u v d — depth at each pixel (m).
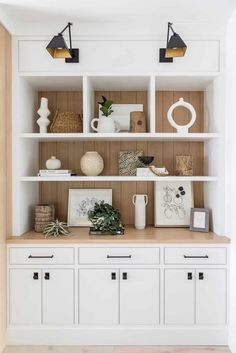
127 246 2.75
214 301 2.75
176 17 2.70
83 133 2.88
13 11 2.58
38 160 3.37
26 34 2.87
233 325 2.65
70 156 3.36
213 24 2.81
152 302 2.75
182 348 2.72
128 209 3.35
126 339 2.76
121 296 2.75
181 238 2.77
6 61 2.77
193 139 3.20
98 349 2.70
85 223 3.29
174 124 2.95
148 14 2.65
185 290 2.75
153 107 2.88
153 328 2.76
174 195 3.28
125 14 2.65
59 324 2.77
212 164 3.07
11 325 2.77
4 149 2.73
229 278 2.75
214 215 3.01
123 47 2.88
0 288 2.64
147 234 2.94
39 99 3.36
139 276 2.75
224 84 2.88
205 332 2.76
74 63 2.88
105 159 3.35
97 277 2.75
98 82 3.07
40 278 2.76
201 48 2.88
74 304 2.76
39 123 3.05
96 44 2.88
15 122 2.89
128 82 3.07
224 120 2.88
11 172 2.88
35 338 2.76
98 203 3.27
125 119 3.26
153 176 2.95
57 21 2.78
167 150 3.35
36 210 3.08
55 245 2.76
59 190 3.36
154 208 3.30
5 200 2.76
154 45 2.88
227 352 2.67
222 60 2.87
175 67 2.88
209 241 2.74
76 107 3.35
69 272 2.76
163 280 2.75
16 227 2.89
